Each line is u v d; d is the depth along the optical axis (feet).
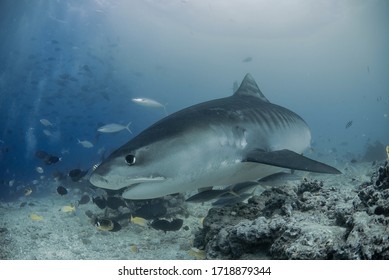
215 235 15.38
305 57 336.90
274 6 156.35
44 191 60.39
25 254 22.95
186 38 249.75
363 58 309.22
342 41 233.55
